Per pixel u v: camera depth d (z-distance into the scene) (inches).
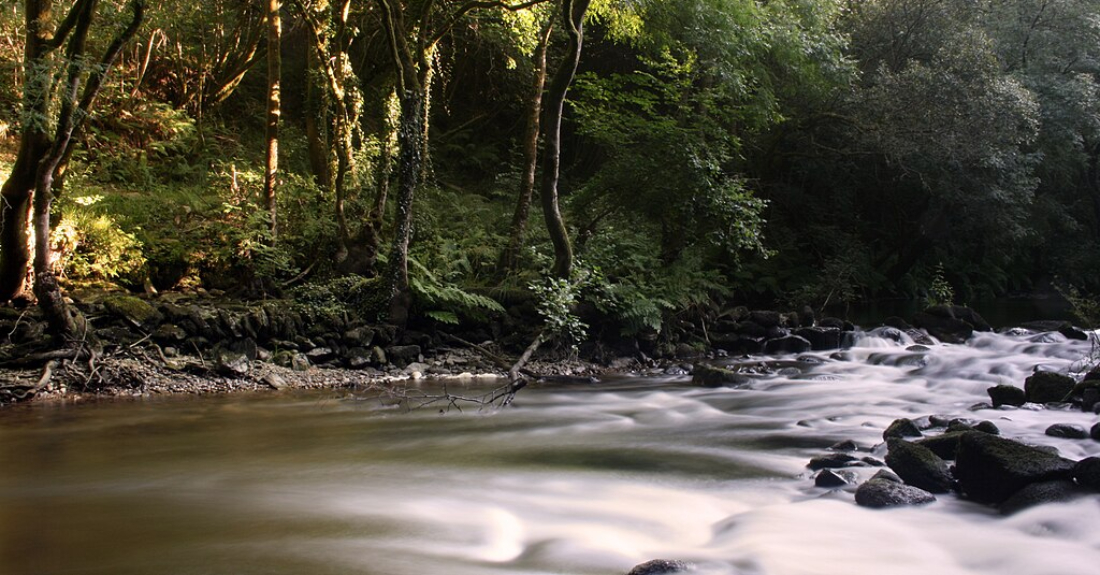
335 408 386.0
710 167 581.9
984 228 903.1
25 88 378.0
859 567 190.9
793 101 856.9
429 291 490.3
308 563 191.0
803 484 261.6
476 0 520.7
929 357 518.9
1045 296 1142.3
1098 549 198.4
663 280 587.5
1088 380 356.5
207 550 198.8
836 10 820.6
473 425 356.8
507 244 570.3
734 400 419.5
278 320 455.5
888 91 810.8
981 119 784.9
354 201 549.0
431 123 964.6
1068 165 1070.4
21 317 395.5
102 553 195.9
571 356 524.4
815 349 601.0
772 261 855.7
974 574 187.8
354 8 614.5
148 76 712.4
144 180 583.5
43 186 386.9
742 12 699.4
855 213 1003.9
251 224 501.7
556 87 502.0
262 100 837.2
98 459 287.4
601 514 233.0
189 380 418.9
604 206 631.2
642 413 386.9
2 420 343.9
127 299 427.8
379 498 246.4
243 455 297.4
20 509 230.7
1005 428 308.2
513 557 198.5
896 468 255.9
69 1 546.6
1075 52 960.9
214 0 699.4
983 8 919.0
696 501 244.8
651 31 704.4
